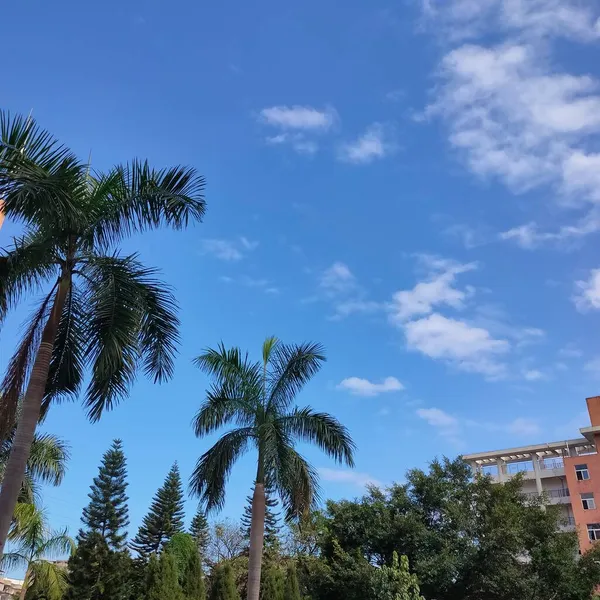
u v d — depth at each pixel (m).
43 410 11.41
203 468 17.27
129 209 11.01
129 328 10.24
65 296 10.70
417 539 23.11
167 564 27.50
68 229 10.46
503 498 24.86
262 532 16.75
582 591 22.50
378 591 20.98
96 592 30.86
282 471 16.34
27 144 9.70
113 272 10.66
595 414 55.03
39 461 19.05
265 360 18.89
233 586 28.80
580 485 52.75
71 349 11.49
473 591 22.64
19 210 9.35
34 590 25.58
